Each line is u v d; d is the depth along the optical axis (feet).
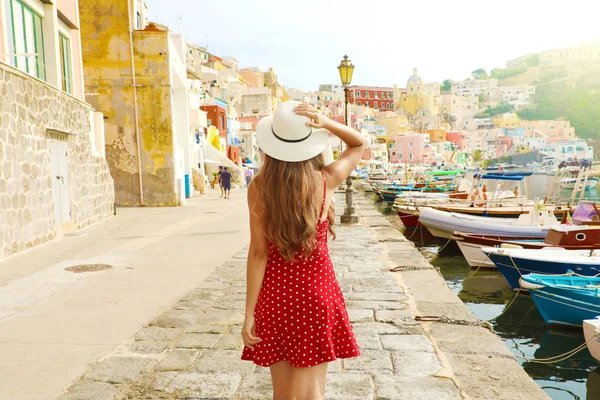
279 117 6.97
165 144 67.46
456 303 18.35
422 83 639.35
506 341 26.11
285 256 6.95
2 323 16.85
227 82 279.69
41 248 33.04
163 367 12.66
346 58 44.96
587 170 60.23
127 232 40.88
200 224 46.14
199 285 21.72
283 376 7.32
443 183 135.44
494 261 34.78
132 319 17.22
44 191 35.53
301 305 7.09
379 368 12.39
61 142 39.60
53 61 39.60
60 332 15.87
